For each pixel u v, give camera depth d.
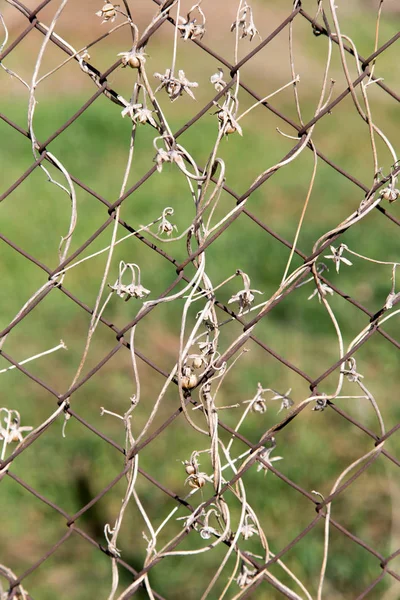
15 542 3.18
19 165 8.56
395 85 13.13
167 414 4.13
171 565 3.05
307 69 14.12
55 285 1.74
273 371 4.56
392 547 3.08
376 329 1.88
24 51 13.27
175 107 11.38
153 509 3.38
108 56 12.91
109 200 7.68
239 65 1.59
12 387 4.33
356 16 16.44
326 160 1.72
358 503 3.39
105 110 10.60
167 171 8.70
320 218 7.64
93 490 3.50
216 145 1.63
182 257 6.25
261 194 8.37
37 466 3.61
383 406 4.14
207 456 3.71
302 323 5.16
